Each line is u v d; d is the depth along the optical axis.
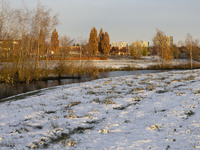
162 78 18.38
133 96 11.51
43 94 14.48
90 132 6.70
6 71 23.05
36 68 26.81
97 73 34.19
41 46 26.67
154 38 48.03
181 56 70.50
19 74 24.00
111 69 41.34
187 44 46.56
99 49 87.06
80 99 11.73
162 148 5.04
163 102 9.55
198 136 5.50
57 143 5.94
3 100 14.12
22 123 8.01
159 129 6.39
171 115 7.54
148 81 16.81
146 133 6.17
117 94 12.53
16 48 23.61
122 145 5.43
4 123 8.08
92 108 9.68
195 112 7.52
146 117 7.78
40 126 7.60
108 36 85.19
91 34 74.00
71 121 7.95
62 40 30.06
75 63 31.19
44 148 5.66
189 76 18.33
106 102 10.55
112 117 8.20
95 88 15.16
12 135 6.73
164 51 47.59
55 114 9.05
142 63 57.00
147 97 11.08
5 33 21.14
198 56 63.03
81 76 30.45
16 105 11.38
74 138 6.26
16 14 22.48
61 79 27.78
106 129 6.86
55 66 29.02
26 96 14.63
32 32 25.41
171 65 46.75
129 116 8.13
